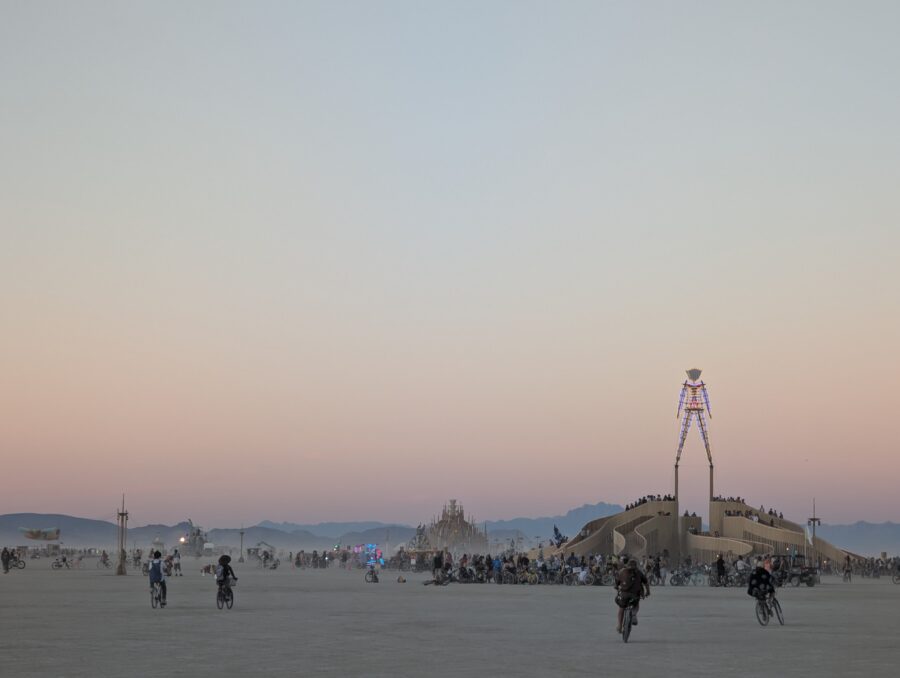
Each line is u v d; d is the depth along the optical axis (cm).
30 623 4209
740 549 10925
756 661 2920
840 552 11825
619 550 10881
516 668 2733
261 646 3297
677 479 12231
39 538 13575
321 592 7050
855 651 3203
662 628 4100
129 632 3794
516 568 9006
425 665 2795
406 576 10844
